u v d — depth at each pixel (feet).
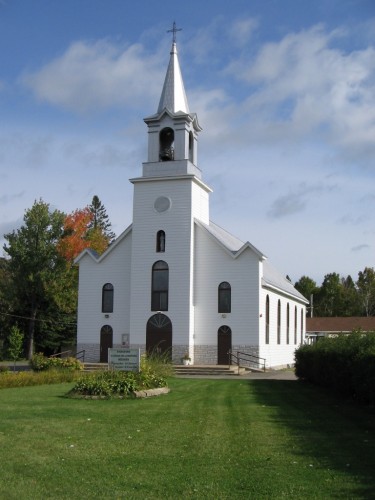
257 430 49.47
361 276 353.51
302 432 48.49
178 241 149.59
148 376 81.30
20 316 213.87
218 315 147.64
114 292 157.99
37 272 208.33
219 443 43.86
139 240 152.76
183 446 42.78
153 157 153.28
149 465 37.19
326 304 354.13
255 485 32.68
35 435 46.65
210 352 147.23
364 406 66.44
